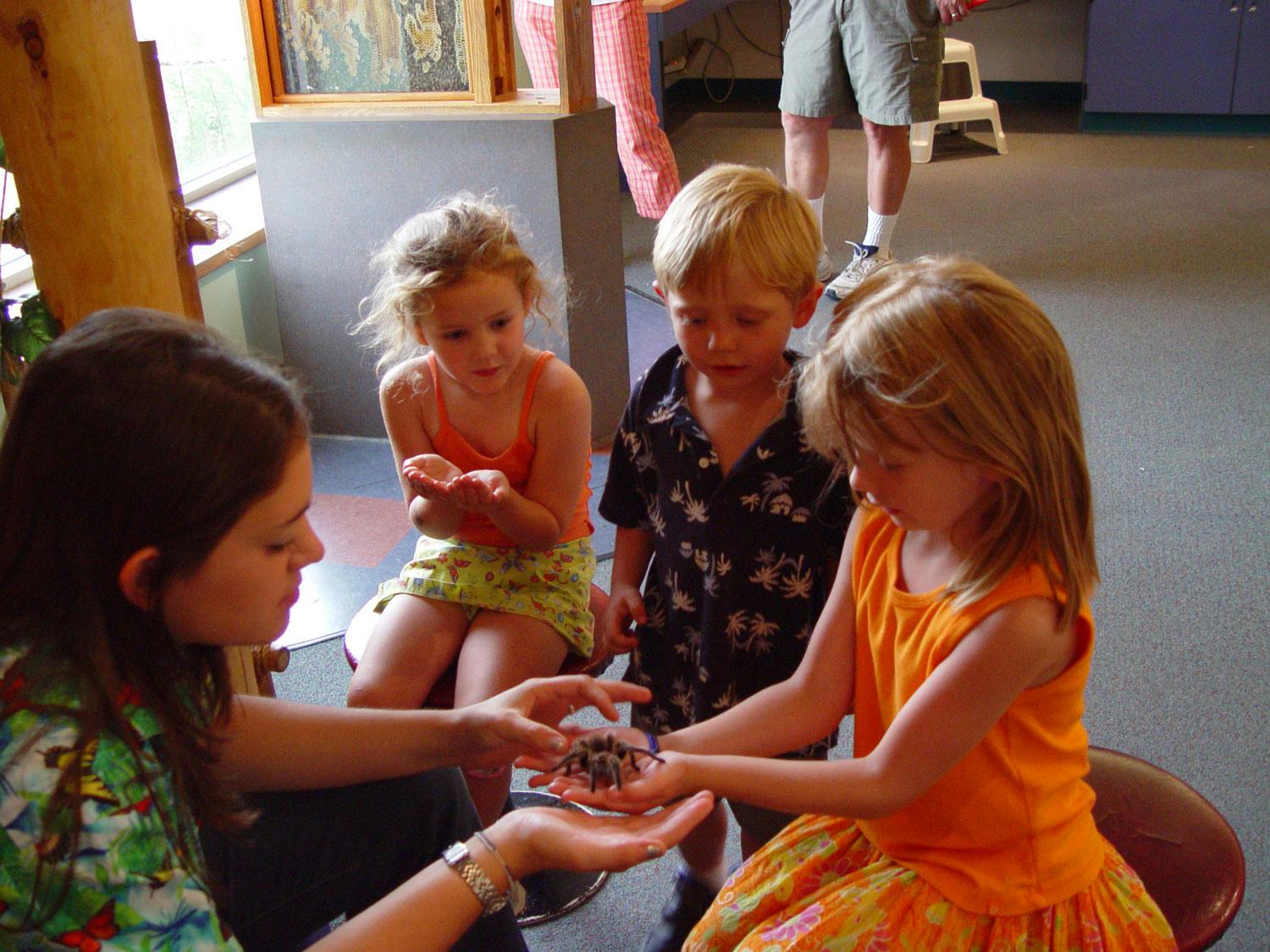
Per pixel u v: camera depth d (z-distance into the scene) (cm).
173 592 87
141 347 84
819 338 128
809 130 395
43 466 83
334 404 313
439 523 158
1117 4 582
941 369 97
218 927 91
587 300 289
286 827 119
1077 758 108
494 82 277
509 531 157
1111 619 229
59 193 137
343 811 122
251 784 117
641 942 163
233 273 305
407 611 160
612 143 286
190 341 87
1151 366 338
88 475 83
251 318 315
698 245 124
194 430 83
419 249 150
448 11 273
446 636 159
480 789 159
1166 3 575
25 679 85
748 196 126
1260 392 320
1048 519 100
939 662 105
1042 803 106
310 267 299
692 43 702
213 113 354
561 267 280
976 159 568
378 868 125
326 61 285
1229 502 267
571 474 164
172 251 149
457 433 165
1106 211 483
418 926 100
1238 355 344
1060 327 369
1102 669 214
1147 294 394
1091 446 294
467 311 150
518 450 163
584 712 210
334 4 278
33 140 134
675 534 141
